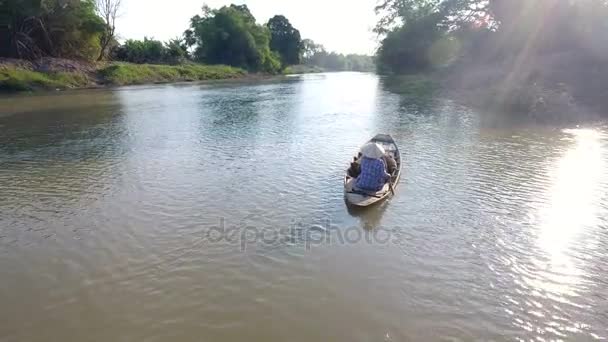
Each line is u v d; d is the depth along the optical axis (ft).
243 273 24.50
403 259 26.13
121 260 25.81
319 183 39.47
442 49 175.52
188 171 43.47
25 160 47.80
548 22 114.62
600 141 56.39
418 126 70.03
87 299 22.04
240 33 261.85
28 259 25.90
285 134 63.41
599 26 104.99
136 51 197.26
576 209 33.42
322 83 193.16
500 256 26.37
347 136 61.77
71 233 29.30
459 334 19.54
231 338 19.22
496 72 114.83
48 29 140.56
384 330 19.80
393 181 37.50
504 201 35.04
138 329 19.81
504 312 21.08
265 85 177.88
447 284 23.44
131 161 47.42
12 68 120.88
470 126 69.31
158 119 77.97
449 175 41.96
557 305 21.61
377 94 129.70
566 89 83.56
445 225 30.71
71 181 40.24
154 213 32.60
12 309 21.25
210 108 94.63
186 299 22.04
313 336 19.36
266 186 38.70
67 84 131.95
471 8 158.20
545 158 48.08
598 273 24.40
